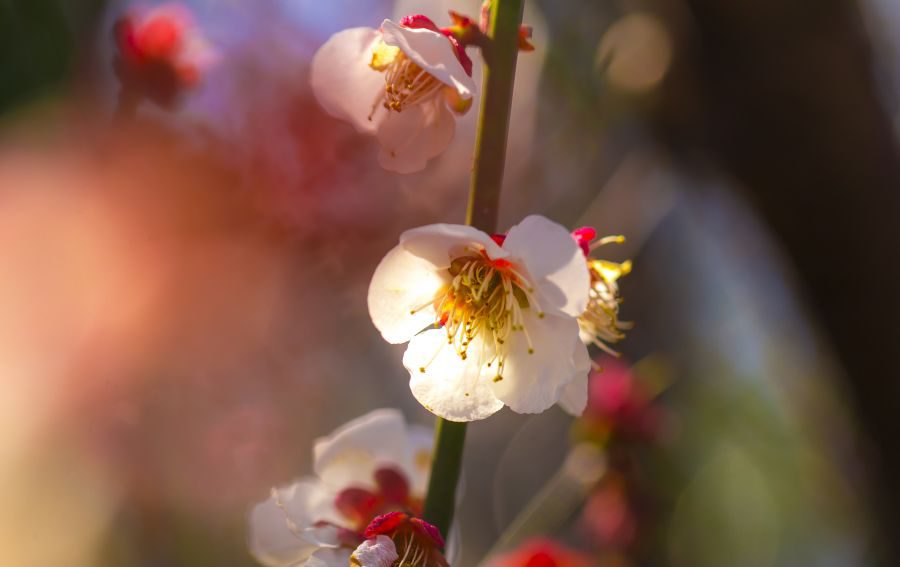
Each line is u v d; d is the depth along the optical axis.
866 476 0.50
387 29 0.26
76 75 0.37
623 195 0.51
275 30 0.47
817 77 0.40
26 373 0.34
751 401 0.75
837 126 0.41
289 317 0.47
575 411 0.27
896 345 0.43
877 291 0.43
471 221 0.26
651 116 0.45
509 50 0.26
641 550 0.42
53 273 0.35
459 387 0.27
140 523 0.40
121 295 0.37
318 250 0.46
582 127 0.51
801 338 0.56
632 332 0.55
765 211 0.43
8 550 0.35
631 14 0.46
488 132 0.26
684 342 0.61
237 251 0.42
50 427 0.35
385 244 0.47
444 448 0.26
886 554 0.50
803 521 0.75
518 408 0.27
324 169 0.45
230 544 0.44
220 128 0.42
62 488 0.36
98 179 0.37
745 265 0.58
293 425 0.48
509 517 0.56
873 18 0.44
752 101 0.41
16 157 0.35
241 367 0.45
